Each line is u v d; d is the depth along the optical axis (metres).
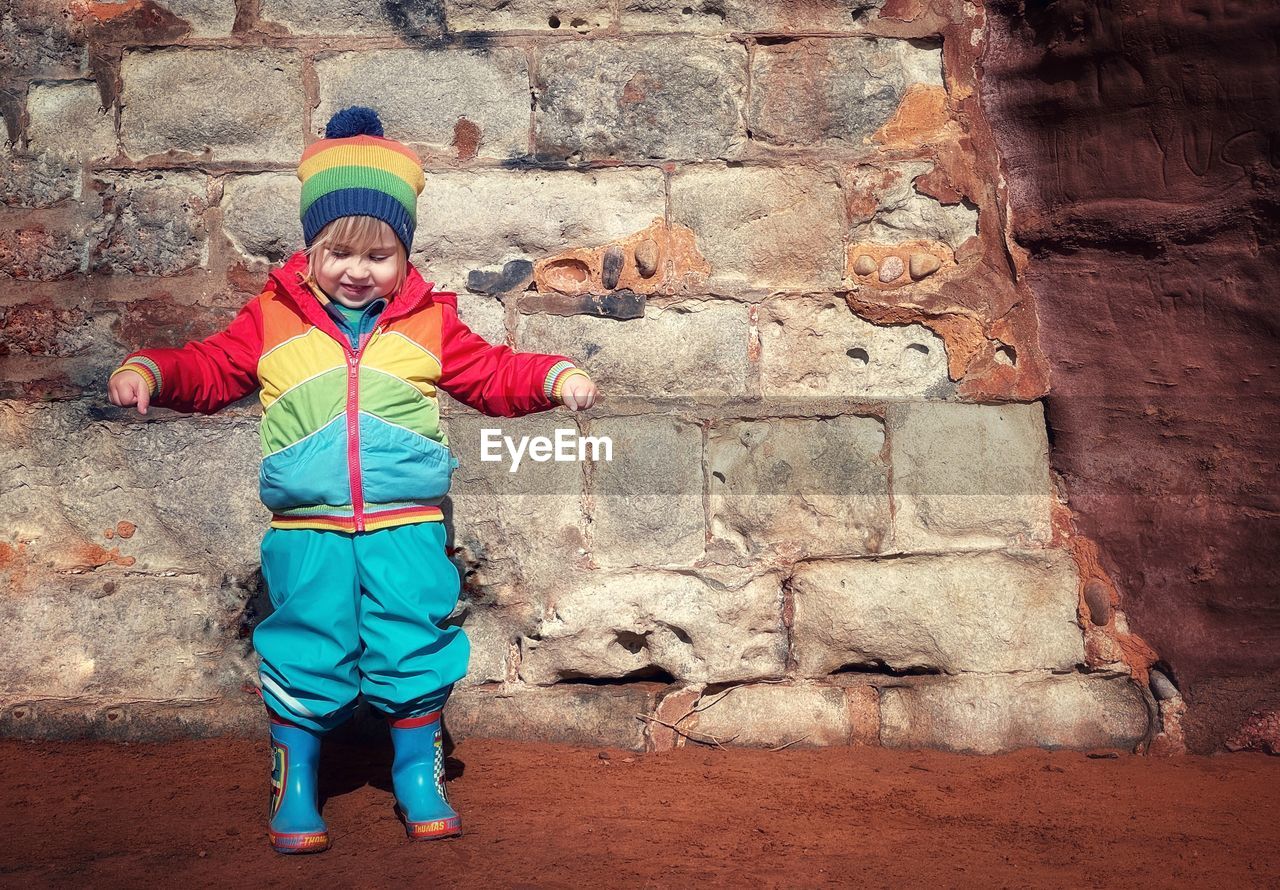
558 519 3.52
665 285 3.56
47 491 3.47
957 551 3.56
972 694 3.52
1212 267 3.50
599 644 3.51
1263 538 3.47
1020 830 2.81
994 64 3.64
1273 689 3.47
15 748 3.36
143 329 3.50
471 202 3.55
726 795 3.05
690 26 3.60
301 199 2.80
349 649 2.70
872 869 2.54
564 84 3.57
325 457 2.65
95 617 3.46
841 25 3.61
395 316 2.74
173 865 2.51
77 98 3.52
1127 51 3.46
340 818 2.83
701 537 3.54
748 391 3.57
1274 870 2.57
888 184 3.60
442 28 3.57
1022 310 3.61
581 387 2.75
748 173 3.58
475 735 3.49
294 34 3.55
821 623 3.54
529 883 2.42
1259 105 3.35
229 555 3.49
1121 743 3.52
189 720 3.47
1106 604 3.55
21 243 3.50
